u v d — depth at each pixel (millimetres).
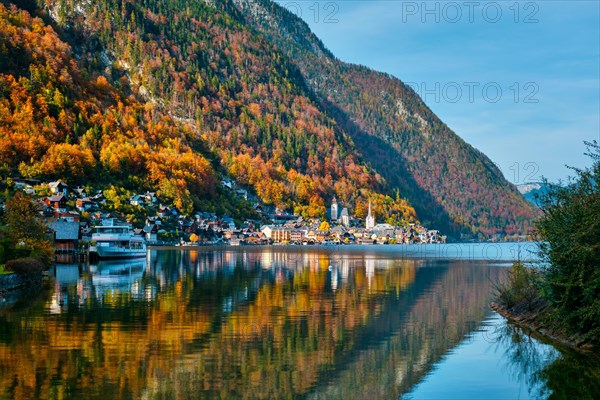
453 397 27875
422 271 95625
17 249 74625
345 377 30484
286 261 122500
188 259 126312
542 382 29906
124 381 28594
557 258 35031
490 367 32625
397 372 31469
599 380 30312
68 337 37344
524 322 44250
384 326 42875
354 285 69812
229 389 28047
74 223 123750
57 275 79875
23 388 27344
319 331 40656
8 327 40375
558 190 36875
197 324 42125
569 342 37281
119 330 39688
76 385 27922
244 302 53344
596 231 32594
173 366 31234
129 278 76250
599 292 33719
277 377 30016
